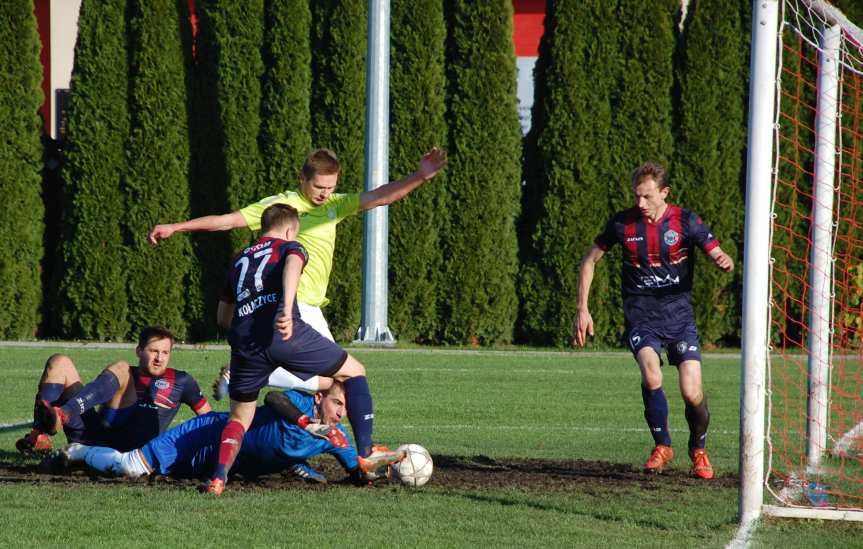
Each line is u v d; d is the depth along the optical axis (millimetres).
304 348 23125
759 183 20609
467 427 36031
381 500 22547
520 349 69562
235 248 70938
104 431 26250
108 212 70562
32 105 70812
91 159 70375
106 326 70812
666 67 69500
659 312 27219
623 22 69750
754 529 20188
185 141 71250
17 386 45094
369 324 67438
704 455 26594
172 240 71000
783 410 40938
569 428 36000
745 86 69438
